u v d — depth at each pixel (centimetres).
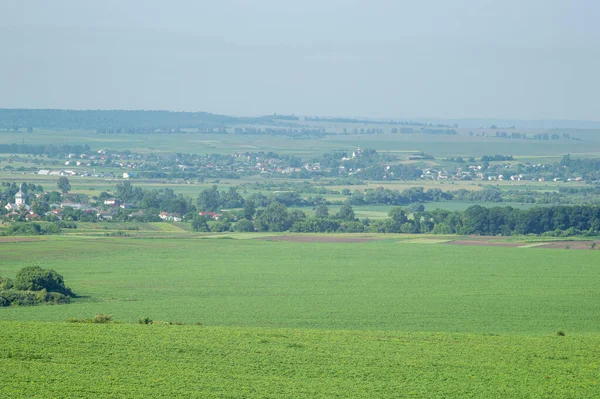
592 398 9831
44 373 10169
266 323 15188
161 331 12794
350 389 9931
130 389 9638
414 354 11769
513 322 15662
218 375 10362
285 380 10244
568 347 12469
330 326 14975
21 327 12694
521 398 9781
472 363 11312
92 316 15275
